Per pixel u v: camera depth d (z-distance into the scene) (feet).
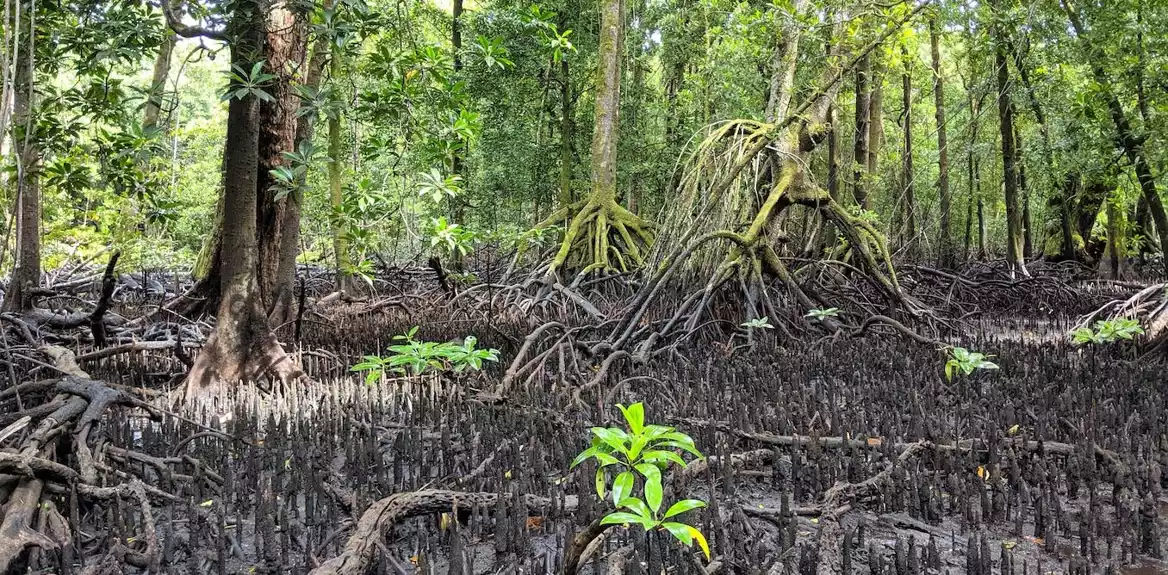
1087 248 60.18
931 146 73.46
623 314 27.71
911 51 44.78
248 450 13.75
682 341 25.94
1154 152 27.45
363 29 16.55
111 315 25.50
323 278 48.62
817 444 12.64
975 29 36.06
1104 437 14.32
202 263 28.19
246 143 18.15
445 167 18.69
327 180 42.98
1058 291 43.16
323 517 10.40
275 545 9.21
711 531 9.56
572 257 37.83
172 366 21.56
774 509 10.93
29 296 23.84
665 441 8.01
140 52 16.21
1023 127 53.72
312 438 13.94
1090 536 9.54
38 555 8.82
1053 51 31.40
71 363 16.33
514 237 39.32
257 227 22.40
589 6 46.06
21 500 9.29
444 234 20.11
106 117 17.84
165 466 11.94
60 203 42.11
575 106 51.62
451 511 10.19
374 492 11.32
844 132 57.41
